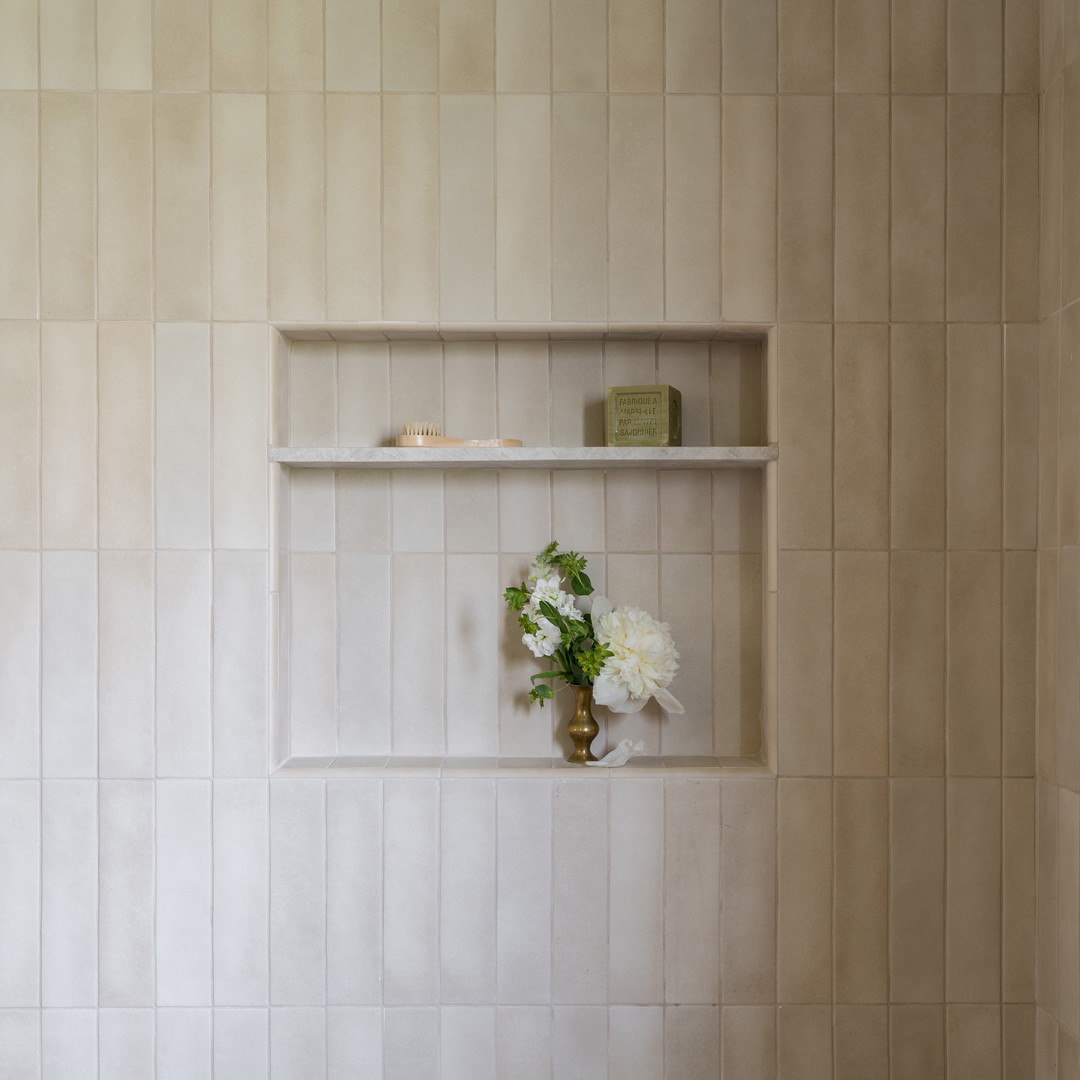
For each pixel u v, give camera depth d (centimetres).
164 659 152
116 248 153
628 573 165
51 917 152
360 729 164
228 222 153
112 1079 151
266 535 153
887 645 152
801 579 152
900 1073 151
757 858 152
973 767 152
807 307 153
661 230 153
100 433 153
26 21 153
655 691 153
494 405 165
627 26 153
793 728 152
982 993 152
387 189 153
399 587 165
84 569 152
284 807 152
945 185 153
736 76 153
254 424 153
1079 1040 138
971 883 152
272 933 152
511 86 153
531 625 154
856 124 153
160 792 152
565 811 152
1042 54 152
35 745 152
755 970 152
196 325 153
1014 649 152
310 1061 152
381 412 165
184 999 152
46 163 152
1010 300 153
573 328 154
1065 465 144
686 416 165
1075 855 140
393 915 152
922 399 152
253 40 153
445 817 152
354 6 153
